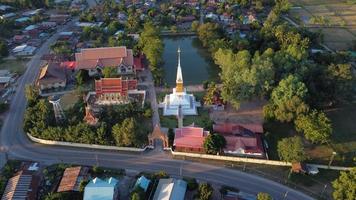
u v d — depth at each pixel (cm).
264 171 12681
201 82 18338
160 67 19512
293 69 16750
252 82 15438
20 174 11781
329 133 13325
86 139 13600
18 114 15775
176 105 15800
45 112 14600
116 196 11319
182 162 13100
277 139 14238
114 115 15062
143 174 12438
